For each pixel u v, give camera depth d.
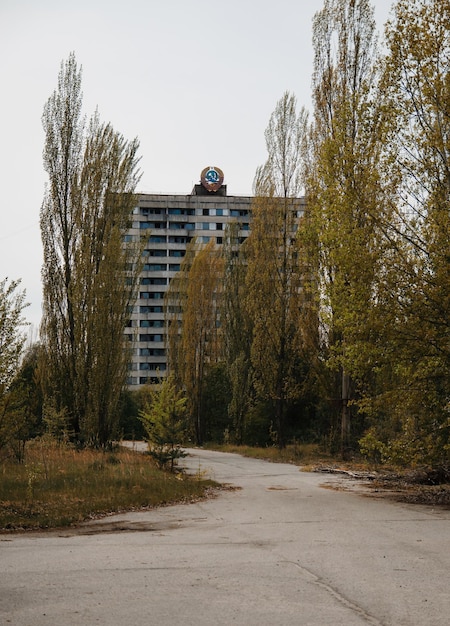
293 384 42.59
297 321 42.00
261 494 19.50
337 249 18.81
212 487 21.61
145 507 16.34
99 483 19.12
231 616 6.26
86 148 38.28
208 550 10.05
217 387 61.34
